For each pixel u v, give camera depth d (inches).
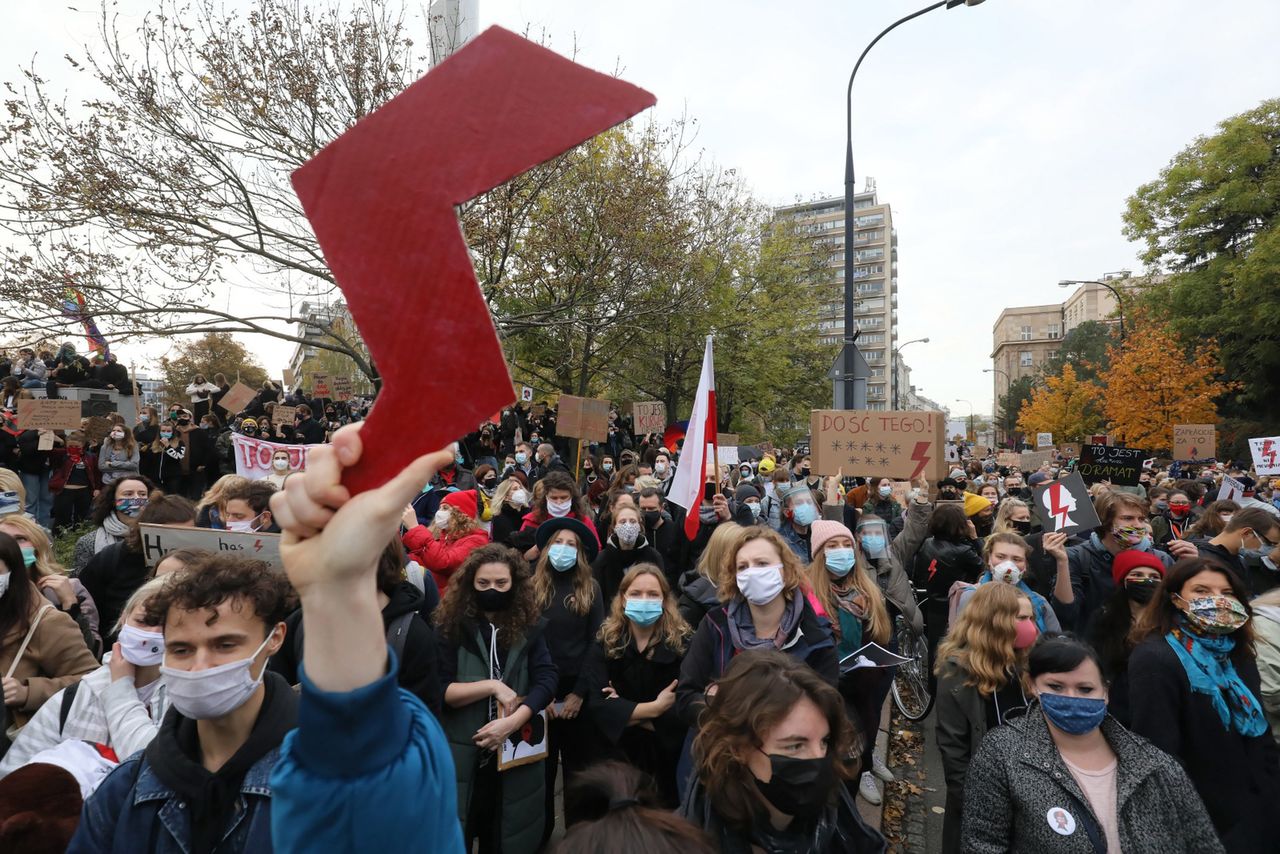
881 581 216.4
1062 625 198.8
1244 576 196.9
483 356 27.9
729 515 272.2
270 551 157.0
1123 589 156.2
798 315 1180.5
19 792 76.5
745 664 84.0
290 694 76.9
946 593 244.1
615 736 150.5
